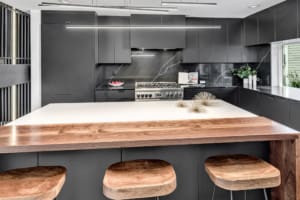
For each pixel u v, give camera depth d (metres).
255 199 2.17
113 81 5.36
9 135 1.71
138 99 4.89
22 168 1.76
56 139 1.62
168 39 5.04
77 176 1.98
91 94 4.71
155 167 1.68
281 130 1.79
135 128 1.89
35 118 2.30
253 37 5.01
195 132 1.76
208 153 2.10
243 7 4.45
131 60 5.37
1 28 4.05
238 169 1.64
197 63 5.45
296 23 3.70
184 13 4.92
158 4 4.11
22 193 1.37
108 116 2.38
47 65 4.62
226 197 2.14
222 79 5.61
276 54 4.93
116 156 2.00
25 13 4.63
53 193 1.42
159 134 1.72
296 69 4.60
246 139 1.67
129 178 1.53
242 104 5.03
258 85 5.33
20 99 4.65
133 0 3.86
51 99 4.65
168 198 2.08
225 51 5.34
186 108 2.79
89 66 4.68
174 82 5.52
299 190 1.75
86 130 1.84
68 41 4.62
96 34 4.80
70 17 4.60
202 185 2.10
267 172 1.59
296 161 1.74
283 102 3.71
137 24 4.93
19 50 4.53
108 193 1.45
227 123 2.02
